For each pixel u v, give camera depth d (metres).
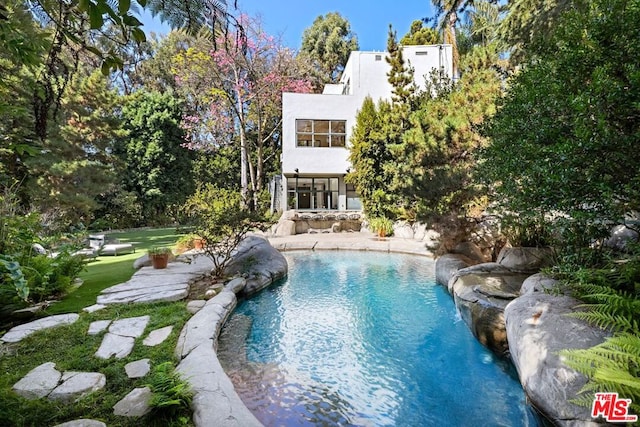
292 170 16.25
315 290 6.83
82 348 3.32
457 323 4.92
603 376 1.74
